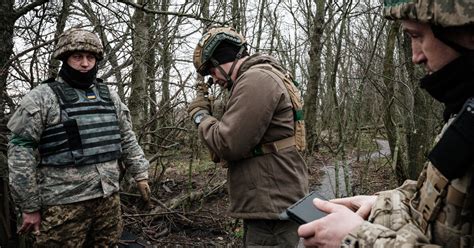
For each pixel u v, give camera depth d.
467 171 0.78
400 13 0.84
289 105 2.11
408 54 4.95
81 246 2.58
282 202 2.07
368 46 5.54
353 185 6.28
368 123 7.87
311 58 10.39
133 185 4.69
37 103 2.45
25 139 2.43
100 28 4.11
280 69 2.24
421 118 5.00
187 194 5.10
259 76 2.06
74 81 2.60
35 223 2.48
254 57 2.24
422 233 0.86
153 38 4.93
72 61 2.57
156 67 5.39
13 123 2.42
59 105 2.52
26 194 2.43
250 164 2.12
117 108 2.92
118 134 2.80
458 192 0.79
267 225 2.13
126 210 4.48
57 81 2.63
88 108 2.63
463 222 0.80
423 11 0.79
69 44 2.53
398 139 5.15
